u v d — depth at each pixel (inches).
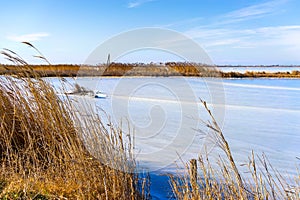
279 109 349.1
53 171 135.3
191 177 110.3
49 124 146.6
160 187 136.6
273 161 177.3
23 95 153.2
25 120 153.6
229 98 432.5
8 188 114.8
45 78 156.6
